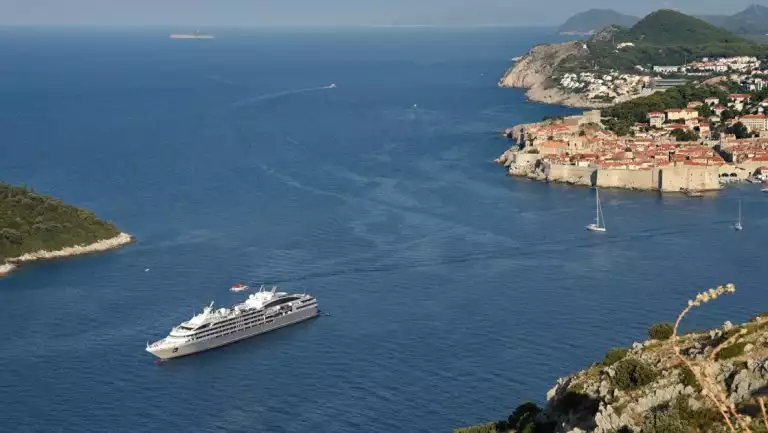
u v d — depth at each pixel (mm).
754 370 82562
